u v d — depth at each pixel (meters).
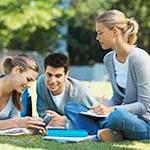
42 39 35.22
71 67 35.72
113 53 8.33
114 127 7.66
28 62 7.94
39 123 8.05
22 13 29.70
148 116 7.87
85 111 8.10
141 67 7.74
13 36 31.64
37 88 8.65
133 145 7.50
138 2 33.47
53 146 7.15
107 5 33.75
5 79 7.99
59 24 34.50
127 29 7.92
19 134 7.89
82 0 34.59
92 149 7.00
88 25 35.03
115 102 8.47
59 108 8.52
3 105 8.12
